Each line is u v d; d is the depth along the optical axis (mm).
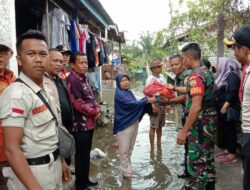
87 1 7078
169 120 9586
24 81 1884
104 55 10820
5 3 3760
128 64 25500
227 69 5422
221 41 7180
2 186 3074
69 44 6277
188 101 3768
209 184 3809
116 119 4852
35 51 1878
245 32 3049
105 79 22641
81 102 4031
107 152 6371
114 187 4562
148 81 5938
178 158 5898
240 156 5555
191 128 3682
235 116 5125
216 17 7340
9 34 3854
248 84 3041
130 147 4992
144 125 9164
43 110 1889
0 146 3102
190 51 3629
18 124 1772
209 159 3732
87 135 4152
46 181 1915
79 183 4262
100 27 11398
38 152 1887
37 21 6121
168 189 4473
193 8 8320
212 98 3648
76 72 4133
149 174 5078
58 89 3545
